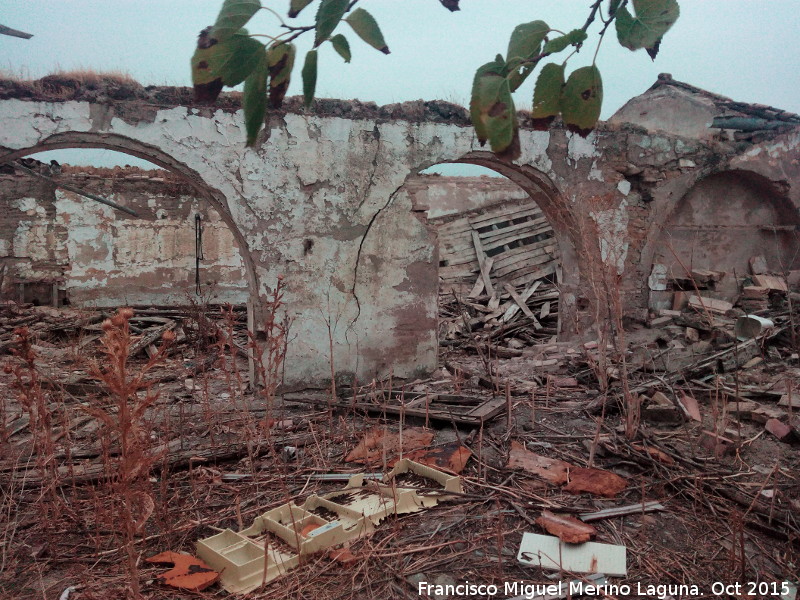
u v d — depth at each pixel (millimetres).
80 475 4730
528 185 8641
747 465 5023
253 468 4930
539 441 5531
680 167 9258
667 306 9547
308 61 1064
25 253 13211
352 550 3828
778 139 9938
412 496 4371
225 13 955
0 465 4953
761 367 7422
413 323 7801
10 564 3697
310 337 7270
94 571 3627
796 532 3957
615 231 8906
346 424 6055
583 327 8945
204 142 6754
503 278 13836
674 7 1049
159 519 4121
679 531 4102
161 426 5945
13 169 12984
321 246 7250
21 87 6180
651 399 6156
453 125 7719
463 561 3744
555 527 3998
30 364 4227
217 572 3529
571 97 1069
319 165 7164
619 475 4871
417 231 7719
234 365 5348
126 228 13805
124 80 6512
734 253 10375
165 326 10906
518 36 1039
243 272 14766
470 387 7242
